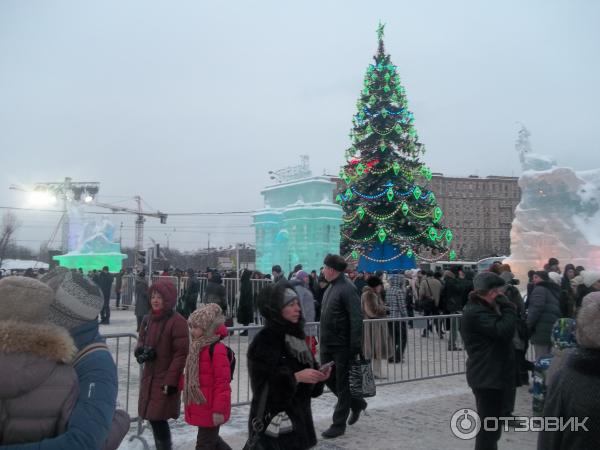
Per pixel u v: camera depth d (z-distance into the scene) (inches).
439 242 964.6
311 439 129.9
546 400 98.9
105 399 75.7
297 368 129.5
